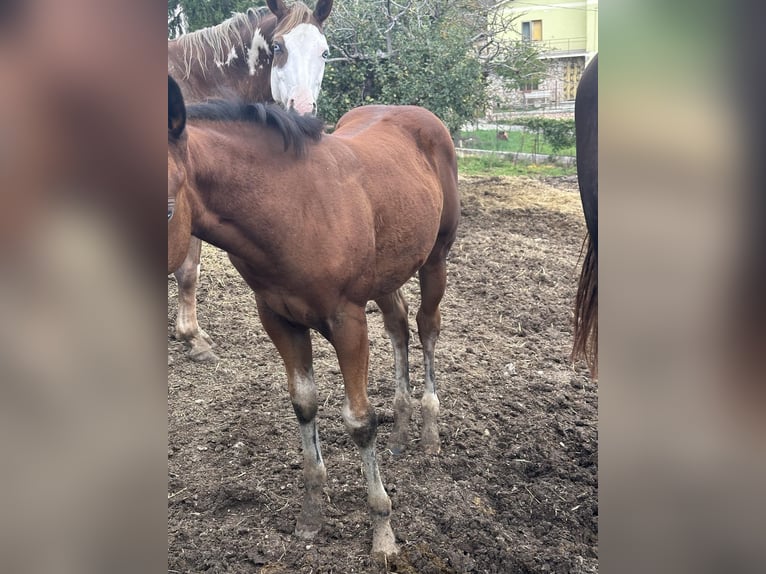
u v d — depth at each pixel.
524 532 2.64
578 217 7.68
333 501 2.77
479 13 9.79
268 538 2.55
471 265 6.03
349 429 2.40
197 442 3.26
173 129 1.80
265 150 2.12
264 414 3.53
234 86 4.64
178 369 4.08
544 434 3.34
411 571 2.39
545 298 5.35
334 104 8.23
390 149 2.84
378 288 2.63
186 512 2.72
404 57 8.17
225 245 2.12
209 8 7.92
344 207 2.29
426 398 3.24
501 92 12.17
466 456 3.14
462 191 8.78
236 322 4.78
